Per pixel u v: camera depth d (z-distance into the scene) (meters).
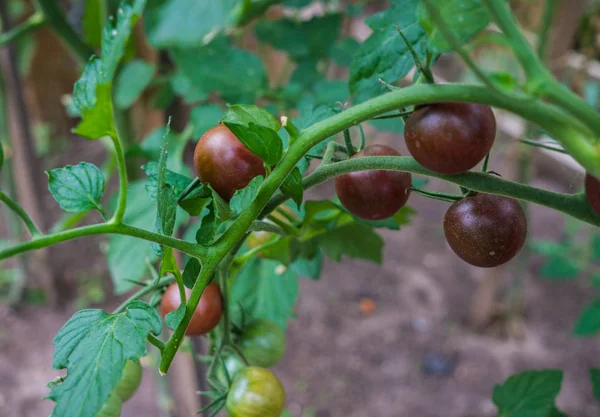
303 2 0.57
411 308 1.10
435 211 1.32
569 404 0.90
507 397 0.38
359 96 0.31
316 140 0.24
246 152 0.26
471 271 1.18
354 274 1.18
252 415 0.31
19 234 1.04
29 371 0.96
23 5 1.13
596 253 0.85
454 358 1.00
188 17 0.20
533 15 0.84
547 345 1.02
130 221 0.44
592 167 0.21
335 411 0.92
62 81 1.33
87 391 0.23
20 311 1.07
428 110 0.23
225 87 0.47
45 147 1.35
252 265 0.45
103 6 0.51
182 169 0.46
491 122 0.23
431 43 0.23
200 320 0.30
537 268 1.19
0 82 0.88
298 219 0.38
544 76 0.21
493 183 0.25
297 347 1.03
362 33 1.19
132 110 0.62
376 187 0.28
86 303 1.08
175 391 0.56
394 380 0.97
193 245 0.25
